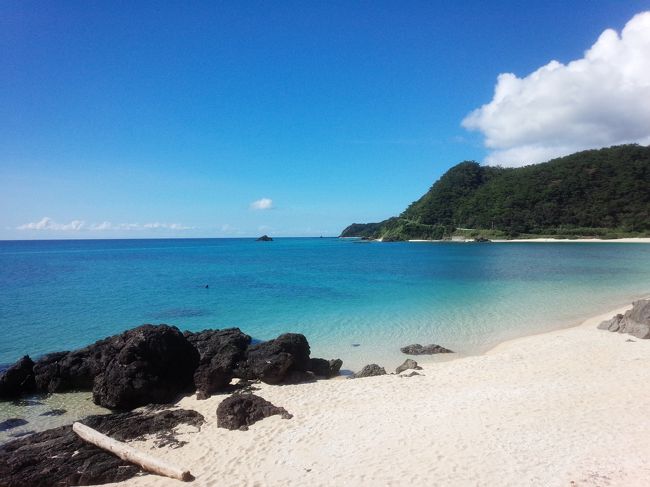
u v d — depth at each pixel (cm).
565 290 3362
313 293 3462
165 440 996
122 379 1273
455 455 783
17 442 1021
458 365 1495
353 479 730
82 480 821
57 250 14112
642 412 916
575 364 1406
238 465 841
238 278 4700
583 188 15825
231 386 1393
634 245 10631
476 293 3303
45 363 1469
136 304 3000
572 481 651
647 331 1730
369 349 1831
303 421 1048
